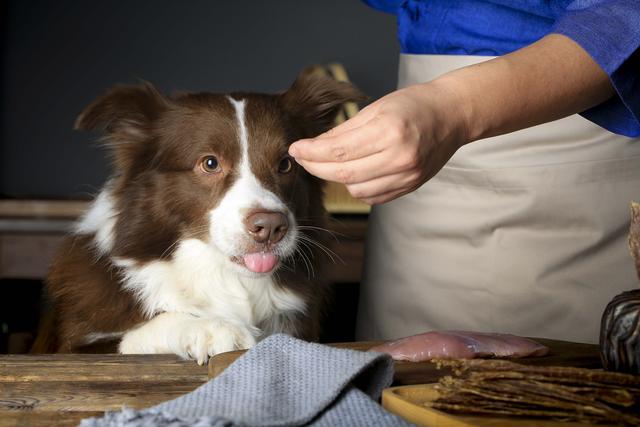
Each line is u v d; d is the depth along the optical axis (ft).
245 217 7.50
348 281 13.42
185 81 18.04
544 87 4.91
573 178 7.41
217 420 3.53
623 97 5.15
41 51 17.75
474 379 3.97
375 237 8.84
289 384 4.25
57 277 8.20
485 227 7.75
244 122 8.02
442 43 7.59
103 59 17.88
